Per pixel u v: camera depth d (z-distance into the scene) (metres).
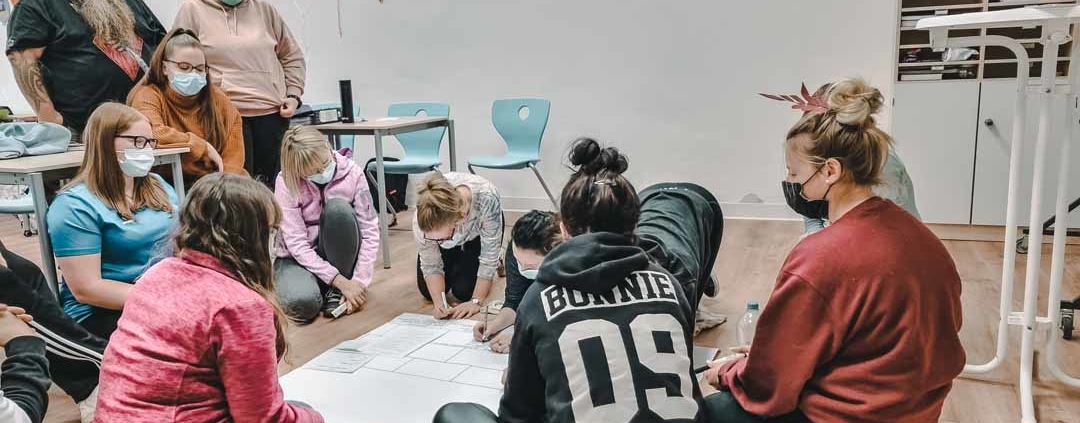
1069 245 3.86
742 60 4.58
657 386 1.14
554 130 5.10
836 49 4.39
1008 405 2.11
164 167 2.98
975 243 4.02
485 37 5.12
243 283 1.33
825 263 1.18
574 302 1.21
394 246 4.24
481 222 2.76
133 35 3.29
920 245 1.18
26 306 1.73
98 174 2.08
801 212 1.43
